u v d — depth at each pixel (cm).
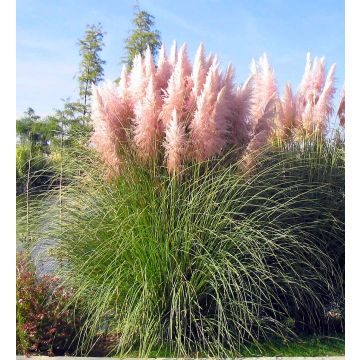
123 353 396
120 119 503
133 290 416
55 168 532
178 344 382
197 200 436
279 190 488
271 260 447
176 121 451
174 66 538
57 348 414
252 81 509
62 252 459
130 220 439
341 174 539
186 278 417
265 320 429
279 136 586
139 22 1298
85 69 1515
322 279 452
